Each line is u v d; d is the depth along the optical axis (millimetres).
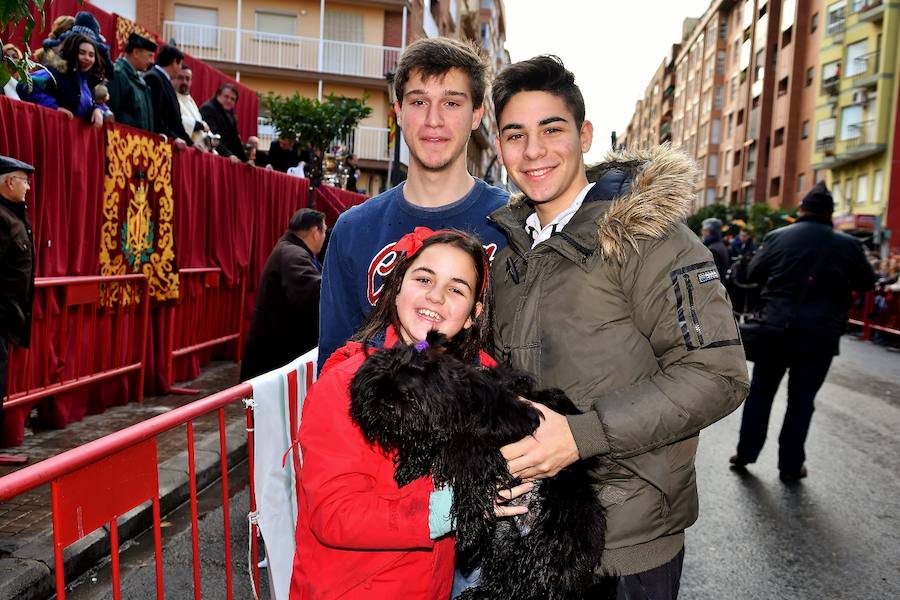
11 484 1520
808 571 3596
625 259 1664
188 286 6598
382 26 24672
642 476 1655
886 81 27203
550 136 1889
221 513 4043
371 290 2414
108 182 5305
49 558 3053
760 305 5148
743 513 4371
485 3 55344
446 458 1432
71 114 4867
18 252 3812
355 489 1532
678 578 1786
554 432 1531
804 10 36000
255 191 8086
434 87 2279
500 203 2432
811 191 5094
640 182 1733
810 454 5703
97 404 5379
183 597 3119
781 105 38312
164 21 23297
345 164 15188
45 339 4645
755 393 5188
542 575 1524
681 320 1620
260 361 4945
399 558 1623
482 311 1873
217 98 9219
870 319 14297
